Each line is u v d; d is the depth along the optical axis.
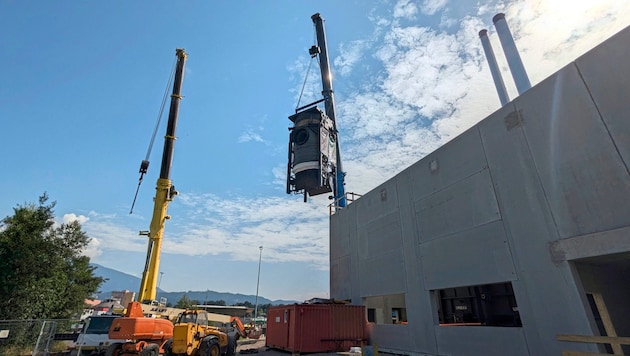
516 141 12.98
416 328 16.70
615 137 9.82
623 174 9.48
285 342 21.30
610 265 11.62
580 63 11.11
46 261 26.14
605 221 9.73
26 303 24.39
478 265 13.79
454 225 15.39
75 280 32.12
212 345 17.09
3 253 24.52
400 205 19.50
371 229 22.06
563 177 11.09
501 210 13.19
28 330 19.28
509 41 19.84
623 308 11.41
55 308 28.19
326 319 20.73
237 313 91.12
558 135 11.47
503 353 12.23
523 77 18.64
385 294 19.61
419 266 17.17
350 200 26.17
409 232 18.36
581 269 10.90
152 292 26.25
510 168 13.09
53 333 20.19
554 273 10.95
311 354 19.36
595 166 10.23
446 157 16.53
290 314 21.33
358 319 21.41
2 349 18.12
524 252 12.03
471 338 13.64
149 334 16.91
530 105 12.66
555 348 10.58
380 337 19.72
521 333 11.72
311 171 25.47
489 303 17.94
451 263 15.19
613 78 10.11
